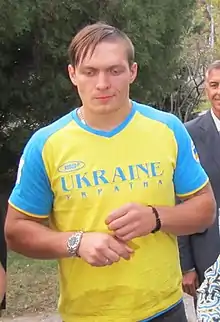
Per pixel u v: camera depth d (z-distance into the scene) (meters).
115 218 2.13
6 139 9.68
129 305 2.28
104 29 2.20
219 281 2.25
